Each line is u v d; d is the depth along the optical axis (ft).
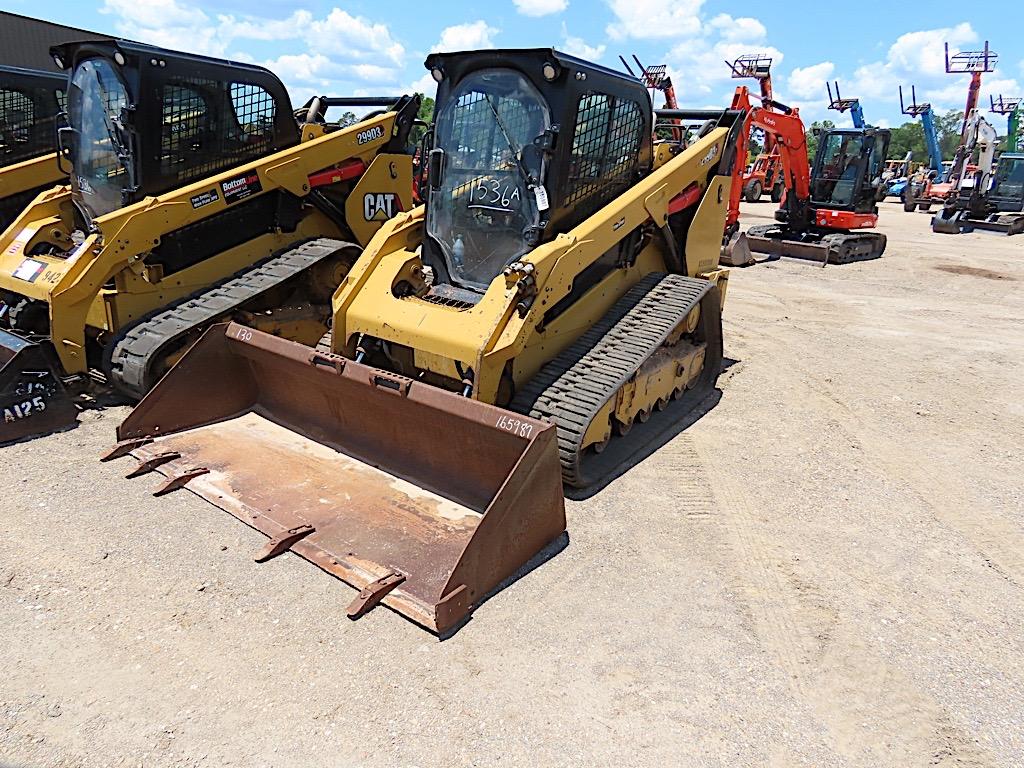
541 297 16.03
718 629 12.21
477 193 17.88
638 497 16.70
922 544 15.34
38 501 15.26
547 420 15.74
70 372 20.48
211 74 22.35
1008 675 11.44
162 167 21.77
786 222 55.62
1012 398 24.72
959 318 36.27
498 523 12.60
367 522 14.37
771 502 16.83
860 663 11.56
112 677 10.62
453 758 9.41
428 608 12.03
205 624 11.76
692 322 21.35
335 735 9.71
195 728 9.77
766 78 62.49
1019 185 75.97
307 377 16.96
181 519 14.70
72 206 25.16
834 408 23.20
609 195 19.27
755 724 10.19
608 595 12.96
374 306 17.67
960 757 9.75
